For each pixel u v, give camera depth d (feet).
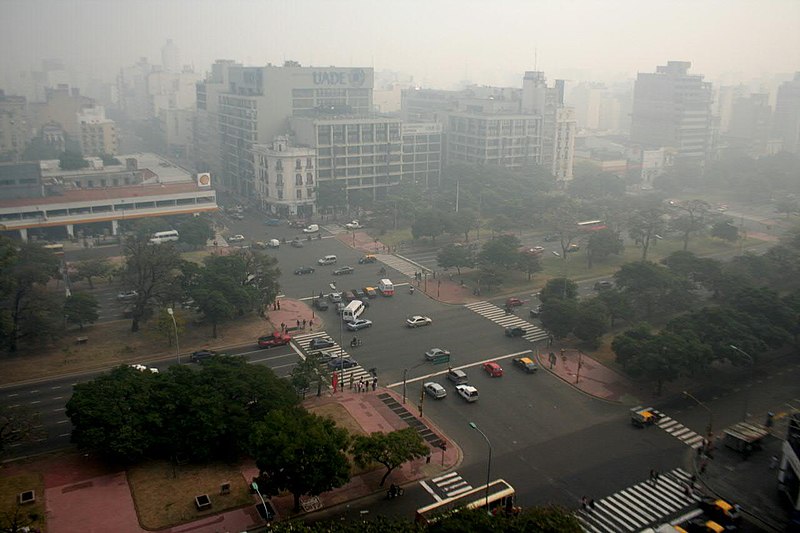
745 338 366.84
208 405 282.15
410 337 437.58
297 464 240.73
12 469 279.49
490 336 442.09
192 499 260.62
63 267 574.56
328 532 203.31
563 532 204.95
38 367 382.22
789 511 263.49
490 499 250.98
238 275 461.37
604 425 327.26
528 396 356.59
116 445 269.64
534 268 556.92
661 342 354.95
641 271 480.23
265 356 403.95
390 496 264.72
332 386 361.92
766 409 346.33
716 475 286.87
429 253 649.20
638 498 268.82
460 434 315.78
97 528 241.96
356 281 558.56
